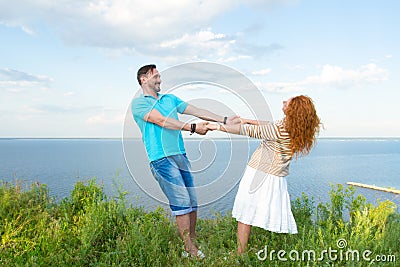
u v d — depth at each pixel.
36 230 4.52
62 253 3.80
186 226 4.10
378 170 38.09
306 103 3.79
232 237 4.49
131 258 3.77
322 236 4.20
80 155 51.53
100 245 4.19
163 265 3.84
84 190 5.63
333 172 31.94
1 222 4.72
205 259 3.79
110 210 4.77
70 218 4.96
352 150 110.75
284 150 3.87
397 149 122.38
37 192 5.84
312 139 3.88
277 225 3.91
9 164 36.91
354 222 4.67
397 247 4.27
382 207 4.67
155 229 4.50
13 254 3.85
